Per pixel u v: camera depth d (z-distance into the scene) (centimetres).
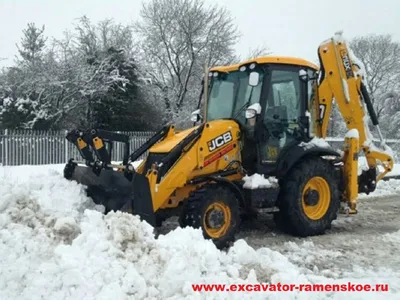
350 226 694
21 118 1795
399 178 1294
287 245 567
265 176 603
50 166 1298
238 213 554
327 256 521
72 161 619
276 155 618
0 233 386
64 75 1897
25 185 533
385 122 2939
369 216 773
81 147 580
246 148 598
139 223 419
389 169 725
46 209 451
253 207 575
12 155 1471
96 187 557
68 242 395
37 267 352
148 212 496
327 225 636
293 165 625
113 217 417
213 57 2564
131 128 2059
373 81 3647
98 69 1983
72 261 344
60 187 556
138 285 343
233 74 640
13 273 343
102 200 551
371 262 498
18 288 336
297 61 638
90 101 1969
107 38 2381
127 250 383
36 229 402
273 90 614
